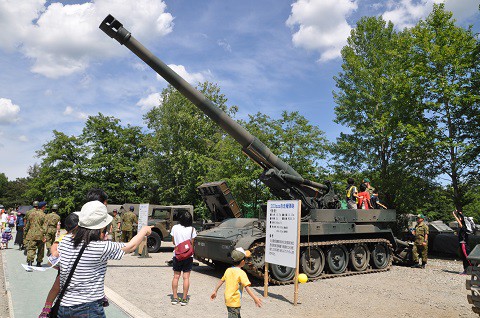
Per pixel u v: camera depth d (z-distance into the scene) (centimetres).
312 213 1114
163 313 663
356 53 2688
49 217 1156
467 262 1223
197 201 3244
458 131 1975
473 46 1956
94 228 322
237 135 1042
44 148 4547
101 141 4425
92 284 312
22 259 1296
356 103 2462
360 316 705
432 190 2130
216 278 1053
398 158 2195
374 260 1280
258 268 1002
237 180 2100
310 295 880
